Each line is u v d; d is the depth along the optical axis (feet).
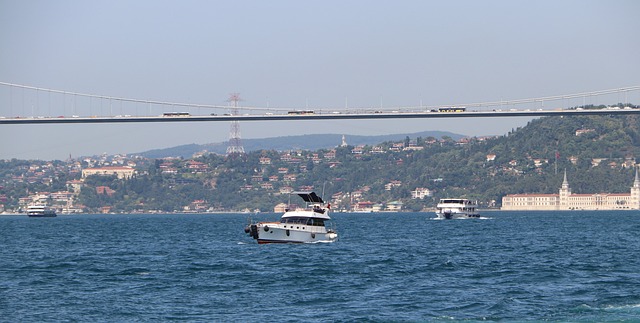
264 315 229.25
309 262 362.74
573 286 277.44
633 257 396.16
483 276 309.22
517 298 250.98
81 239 618.44
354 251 425.28
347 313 230.48
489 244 508.12
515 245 497.46
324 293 266.98
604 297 251.19
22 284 296.51
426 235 637.71
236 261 370.73
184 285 289.33
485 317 222.28
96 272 334.85
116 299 258.16
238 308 240.53
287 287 281.95
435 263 358.64
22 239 625.82
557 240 557.33
